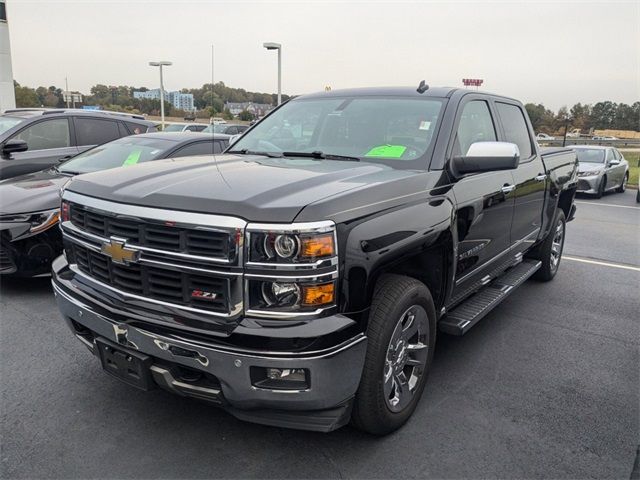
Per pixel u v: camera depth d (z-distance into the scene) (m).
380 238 2.67
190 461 2.82
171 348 2.54
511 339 4.62
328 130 4.01
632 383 3.85
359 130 3.90
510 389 3.71
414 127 3.74
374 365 2.77
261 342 2.38
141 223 2.61
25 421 3.14
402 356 3.08
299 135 4.16
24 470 2.71
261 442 2.99
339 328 2.45
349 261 2.50
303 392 2.46
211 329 2.47
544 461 2.90
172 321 2.56
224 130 15.94
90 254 2.96
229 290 2.43
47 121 8.01
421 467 2.82
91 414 3.23
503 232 4.37
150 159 6.39
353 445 2.99
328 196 2.58
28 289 5.45
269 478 2.71
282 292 2.39
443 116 3.75
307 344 2.39
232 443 2.98
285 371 2.46
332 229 2.43
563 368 4.07
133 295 2.72
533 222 5.23
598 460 2.93
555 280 6.61
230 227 2.38
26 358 3.94
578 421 3.32
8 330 4.43
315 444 2.99
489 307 4.09
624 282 6.59
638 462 2.92
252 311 2.42
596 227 11.09
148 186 2.78
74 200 3.00
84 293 2.94
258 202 2.45
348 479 2.71
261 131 4.43
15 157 7.57
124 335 2.70
